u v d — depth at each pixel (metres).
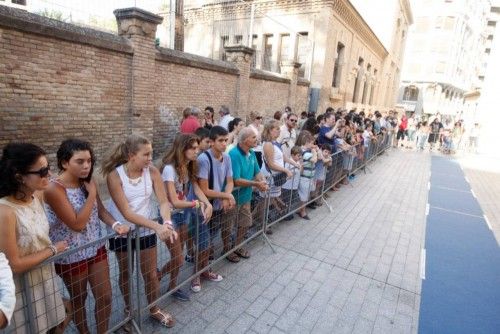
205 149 3.54
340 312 3.45
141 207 2.70
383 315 3.47
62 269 2.31
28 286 1.91
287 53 16.36
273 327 3.14
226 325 3.11
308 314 3.37
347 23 17.33
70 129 5.96
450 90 53.19
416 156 15.52
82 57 5.91
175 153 3.12
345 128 8.13
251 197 4.27
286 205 5.42
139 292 2.76
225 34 18.02
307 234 5.30
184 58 8.22
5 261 1.55
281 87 13.17
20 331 1.94
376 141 11.77
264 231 4.79
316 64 15.35
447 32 47.56
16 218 1.83
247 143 3.78
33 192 1.91
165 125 8.16
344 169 8.31
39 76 5.35
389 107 36.72
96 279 2.47
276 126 4.64
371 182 9.33
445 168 12.98
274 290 3.72
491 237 6.04
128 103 6.97
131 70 6.84
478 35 58.91
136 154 2.54
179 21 13.41
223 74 9.84
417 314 3.55
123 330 2.88
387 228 5.93
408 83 50.84
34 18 5.08
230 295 3.55
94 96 6.26
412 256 4.91
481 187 10.23
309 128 6.11
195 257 3.40
